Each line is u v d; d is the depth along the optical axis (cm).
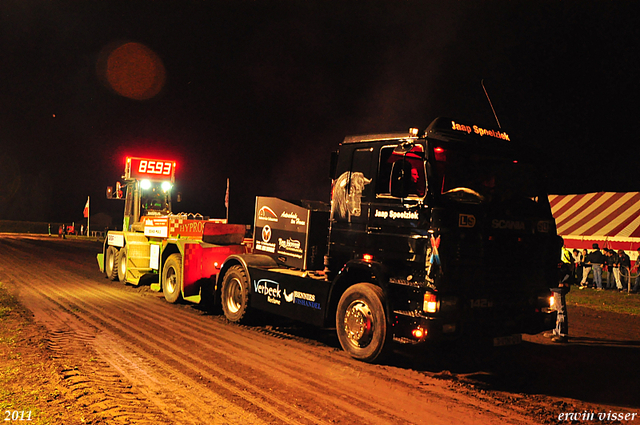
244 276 838
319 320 677
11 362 546
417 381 539
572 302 1302
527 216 614
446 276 534
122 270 1345
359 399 471
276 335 761
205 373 538
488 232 573
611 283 1706
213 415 416
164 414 412
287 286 739
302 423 406
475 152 601
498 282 578
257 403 450
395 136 612
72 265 1878
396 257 580
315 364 593
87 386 470
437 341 534
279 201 847
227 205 2094
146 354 611
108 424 381
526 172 640
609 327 945
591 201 2236
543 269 623
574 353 709
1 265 1805
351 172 660
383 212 604
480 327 562
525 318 602
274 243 850
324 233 781
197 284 996
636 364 648
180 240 1043
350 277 645
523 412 454
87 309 930
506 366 623
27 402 423
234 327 812
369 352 595
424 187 561
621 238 1880
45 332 709
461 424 418
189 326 803
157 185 1373
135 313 905
